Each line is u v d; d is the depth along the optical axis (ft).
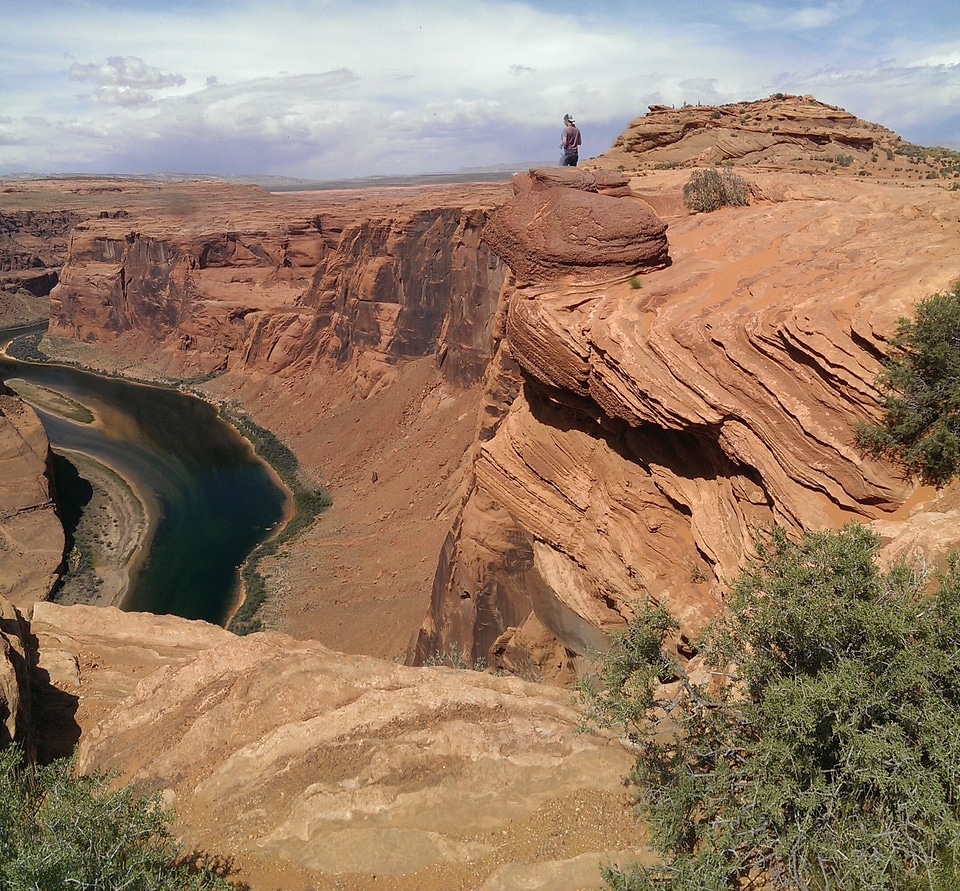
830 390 40.11
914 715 22.50
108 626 53.42
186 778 34.30
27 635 50.16
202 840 31.24
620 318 50.67
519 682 40.27
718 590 43.91
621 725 34.01
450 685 37.68
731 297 49.42
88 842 23.44
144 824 25.03
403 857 30.17
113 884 22.72
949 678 23.26
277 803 32.45
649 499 52.24
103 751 36.37
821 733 23.82
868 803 23.36
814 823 23.24
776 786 23.39
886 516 37.06
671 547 50.39
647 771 29.45
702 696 28.19
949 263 42.86
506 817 31.40
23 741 35.65
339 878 29.76
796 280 48.49
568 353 53.36
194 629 53.62
